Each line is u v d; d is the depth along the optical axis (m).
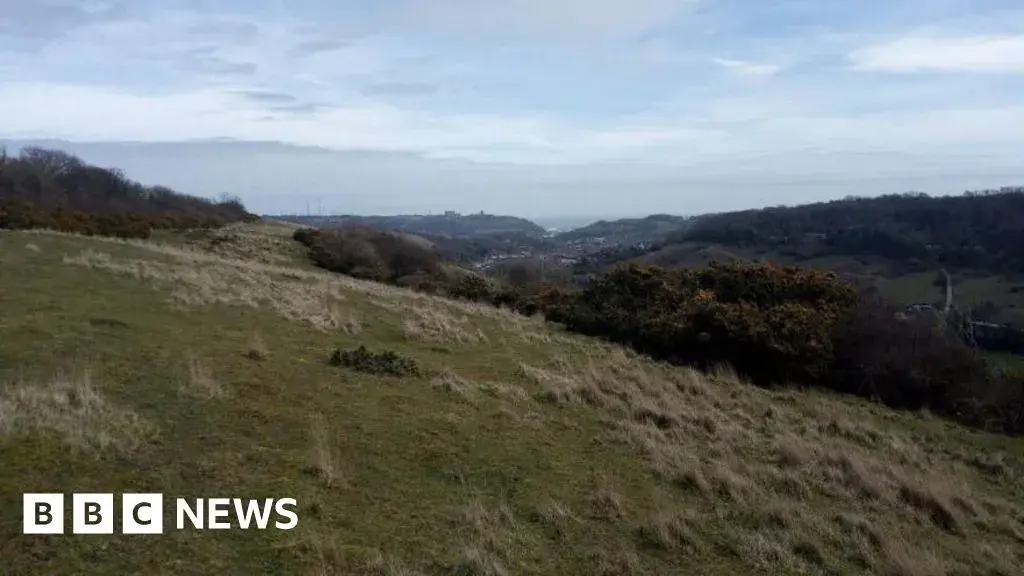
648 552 6.47
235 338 11.80
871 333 17.64
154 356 9.85
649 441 9.55
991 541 8.39
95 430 6.98
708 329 17.66
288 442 7.66
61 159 56.16
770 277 20.70
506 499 7.17
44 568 4.87
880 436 12.74
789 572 6.47
